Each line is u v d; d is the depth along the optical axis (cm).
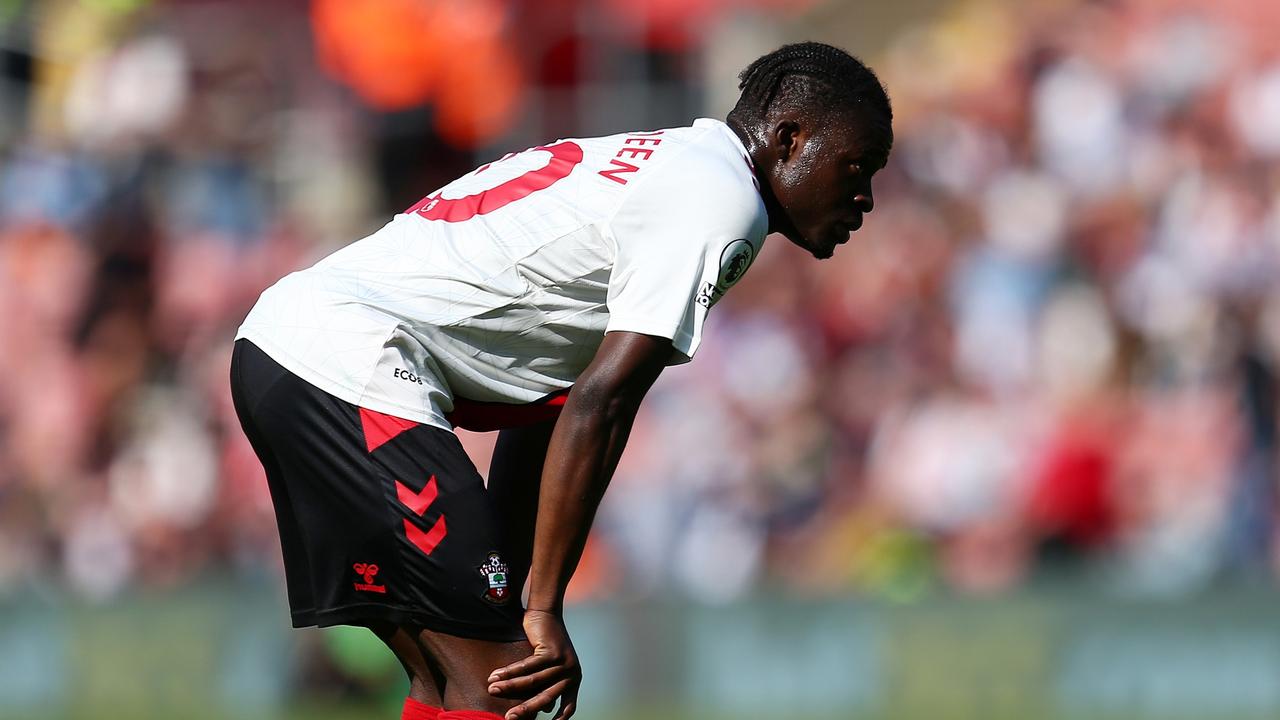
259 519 3594
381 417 1218
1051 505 3262
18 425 3900
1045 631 2686
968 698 2700
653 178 1223
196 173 3966
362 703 2861
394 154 3816
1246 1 3969
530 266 1227
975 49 4169
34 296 3950
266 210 3925
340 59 3847
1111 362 3506
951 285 3706
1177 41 3938
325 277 1258
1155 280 3578
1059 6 4147
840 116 1266
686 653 2814
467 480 1227
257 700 2923
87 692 3017
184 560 3666
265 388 1241
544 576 1184
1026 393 3484
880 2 4403
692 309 1195
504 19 3750
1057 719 2664
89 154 4003
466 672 1219
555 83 3756
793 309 3738
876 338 3681
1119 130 3838
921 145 4028
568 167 1260
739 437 3575
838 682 2753
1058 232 3744
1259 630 2600
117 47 4041
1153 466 3300
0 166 4009
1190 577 3109
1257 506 3225
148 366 3866
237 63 3975
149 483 3738
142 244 3941
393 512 1212
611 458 1181
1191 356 3416
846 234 1295
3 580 3734
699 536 3472
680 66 3784
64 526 3800
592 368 1183
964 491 3344
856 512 3472
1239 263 3562
